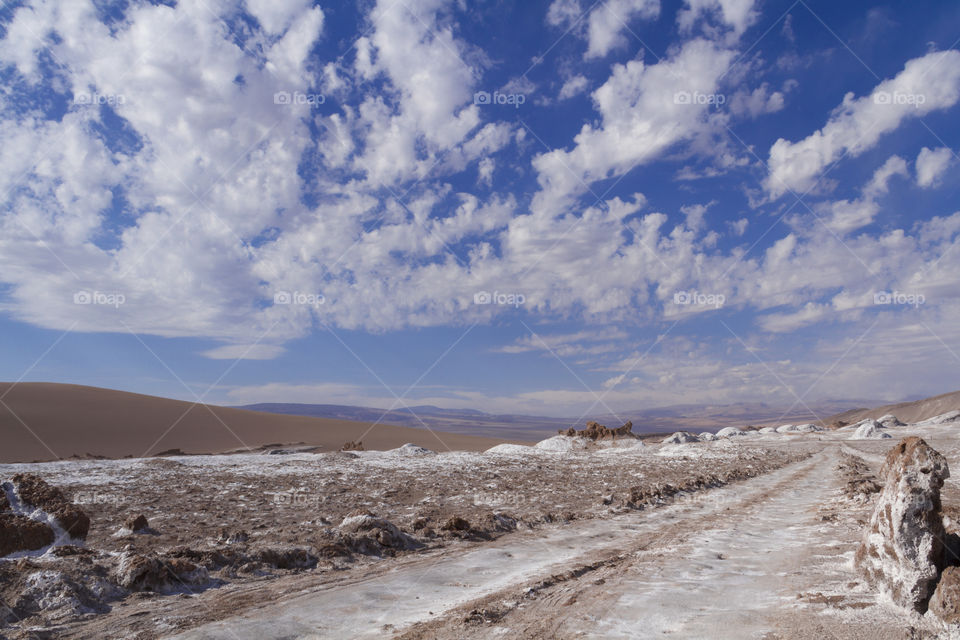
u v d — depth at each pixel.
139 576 9.26
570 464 39.84
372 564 11.62
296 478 27.25
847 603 7.77
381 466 34.47
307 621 7.96
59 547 10.28
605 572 10.72
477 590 9.62
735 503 21.02
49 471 26.11
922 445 7.75
